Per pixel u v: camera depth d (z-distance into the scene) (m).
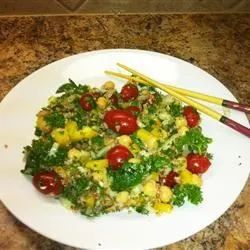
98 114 0.37
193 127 0.37
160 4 0.52
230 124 0.36
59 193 0.32
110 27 0.48
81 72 0.41
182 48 0.47
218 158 0.35
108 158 0.33
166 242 0.30
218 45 0.47
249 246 0.32
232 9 0.53
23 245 0.31
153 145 0.35
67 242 0.29
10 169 0.33
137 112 0.37
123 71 0.41
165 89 0.39
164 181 0.33
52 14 0.50
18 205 0.31
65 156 0.34
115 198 0.32
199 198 0.32
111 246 0.29
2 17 0.48
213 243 0.32
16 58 0.44
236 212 0.33
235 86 0.43
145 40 0.47
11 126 0.36
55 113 0.36
